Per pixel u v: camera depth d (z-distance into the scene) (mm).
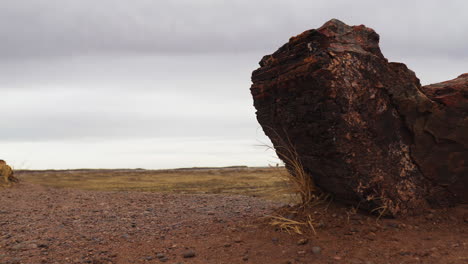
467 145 4984
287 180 5691
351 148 4473
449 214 5004
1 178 10906
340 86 4273
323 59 4176
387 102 4688
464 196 5215
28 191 10281
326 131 4441
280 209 5656
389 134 4727
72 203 8500
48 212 7414
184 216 6727
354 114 4426
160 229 5699
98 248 4770
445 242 4164
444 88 5078
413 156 4906
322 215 4965
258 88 5328
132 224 6133
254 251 4254
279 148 5805
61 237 5355
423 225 4707
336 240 4320
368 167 4598
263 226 5102
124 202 8570
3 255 4508
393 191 4770
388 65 4695
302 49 4473
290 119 4895
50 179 12531
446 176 5078
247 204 7727
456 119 4906
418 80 4945
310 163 5094
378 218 4754
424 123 4855
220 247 4473
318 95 4316
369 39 4746
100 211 7504
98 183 11766
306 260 3895
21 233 5641
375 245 4133
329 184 5098
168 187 10891
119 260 4258
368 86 4500
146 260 4199
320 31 4457
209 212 6875
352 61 4387
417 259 3742
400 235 4383
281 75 4777
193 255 4238
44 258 4324
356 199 4844
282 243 4398
